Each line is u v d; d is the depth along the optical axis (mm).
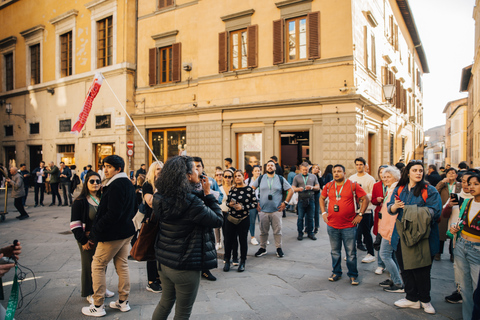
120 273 4027
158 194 2941
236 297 4535
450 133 51438
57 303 4262
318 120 12164
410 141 24500
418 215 3914
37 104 22031
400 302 4230
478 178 3623
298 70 12578
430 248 3992
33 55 22516
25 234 8555
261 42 13367
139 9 17422
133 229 4023
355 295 4613
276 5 12820
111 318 3852
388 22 17969
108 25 18281
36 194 14047
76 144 19469
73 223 3990
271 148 13164
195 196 2885
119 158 3930
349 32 11609
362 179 6551
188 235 2840
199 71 15039
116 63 17625
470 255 3672
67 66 20422
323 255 6641
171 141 16594
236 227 5766
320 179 8898
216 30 14531
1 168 10703
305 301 4406
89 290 4246
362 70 12695
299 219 7910
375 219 6012
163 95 16594
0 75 24438
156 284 4711
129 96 17422
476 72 19875
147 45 17125
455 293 4332
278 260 6336
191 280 2848
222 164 14430
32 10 22109
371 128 13984
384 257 4777
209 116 14703
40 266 5824
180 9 15945
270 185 6496
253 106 13344
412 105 25625
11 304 2381
